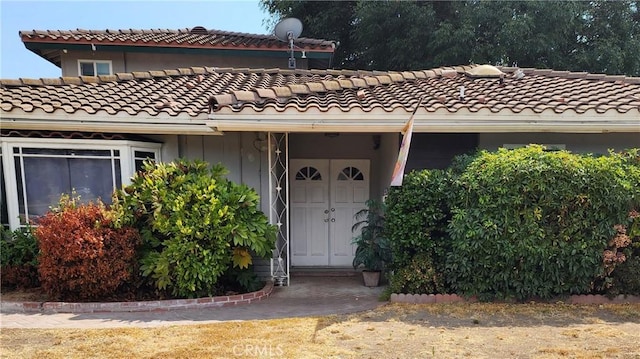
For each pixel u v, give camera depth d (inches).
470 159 269.9
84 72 496.4
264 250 282.2
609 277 255.6
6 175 295.3
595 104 283.7
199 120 292.7
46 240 253.4
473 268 254.8
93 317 239.5
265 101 284.7
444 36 620.7
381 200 362.0
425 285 260.8
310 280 338.6
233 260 280.5
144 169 295.6
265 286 303.6
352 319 232.5
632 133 314.7
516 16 629.0
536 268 252.7
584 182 243.9
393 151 326.6
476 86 345.4
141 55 499.8
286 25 491.2
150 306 253.3
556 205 244.7
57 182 299.0
